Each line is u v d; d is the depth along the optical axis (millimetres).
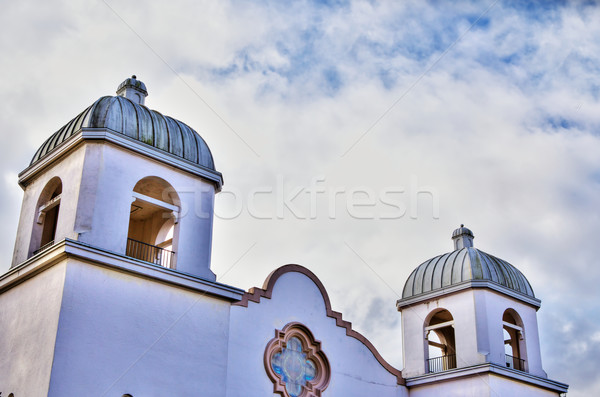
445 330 35562
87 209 23281
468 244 35906
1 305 24297
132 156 24797
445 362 34625
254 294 28172
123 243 23547
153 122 25875
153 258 27734
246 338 27359
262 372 27375
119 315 22438
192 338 23859
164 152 25375
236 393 26266
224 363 24344
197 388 23375
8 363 22578
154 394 22359
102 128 24219
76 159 24406
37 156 26266
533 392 32469
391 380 32094
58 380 20531
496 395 30734
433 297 34094
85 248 22062
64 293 21469
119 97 25938
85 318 21672
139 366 22328
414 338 34250
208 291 24594
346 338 30891
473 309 32656
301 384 28625
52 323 21344
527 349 33562
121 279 22891
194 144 26672
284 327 28688
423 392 32500
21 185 26797
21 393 21344
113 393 21500
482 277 33188
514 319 34438
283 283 29422
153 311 23266
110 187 23906
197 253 25344
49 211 26297
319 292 30625
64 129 25969
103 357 21641
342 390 29781
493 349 31953
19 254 25125
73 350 21109
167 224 28156
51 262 22422
